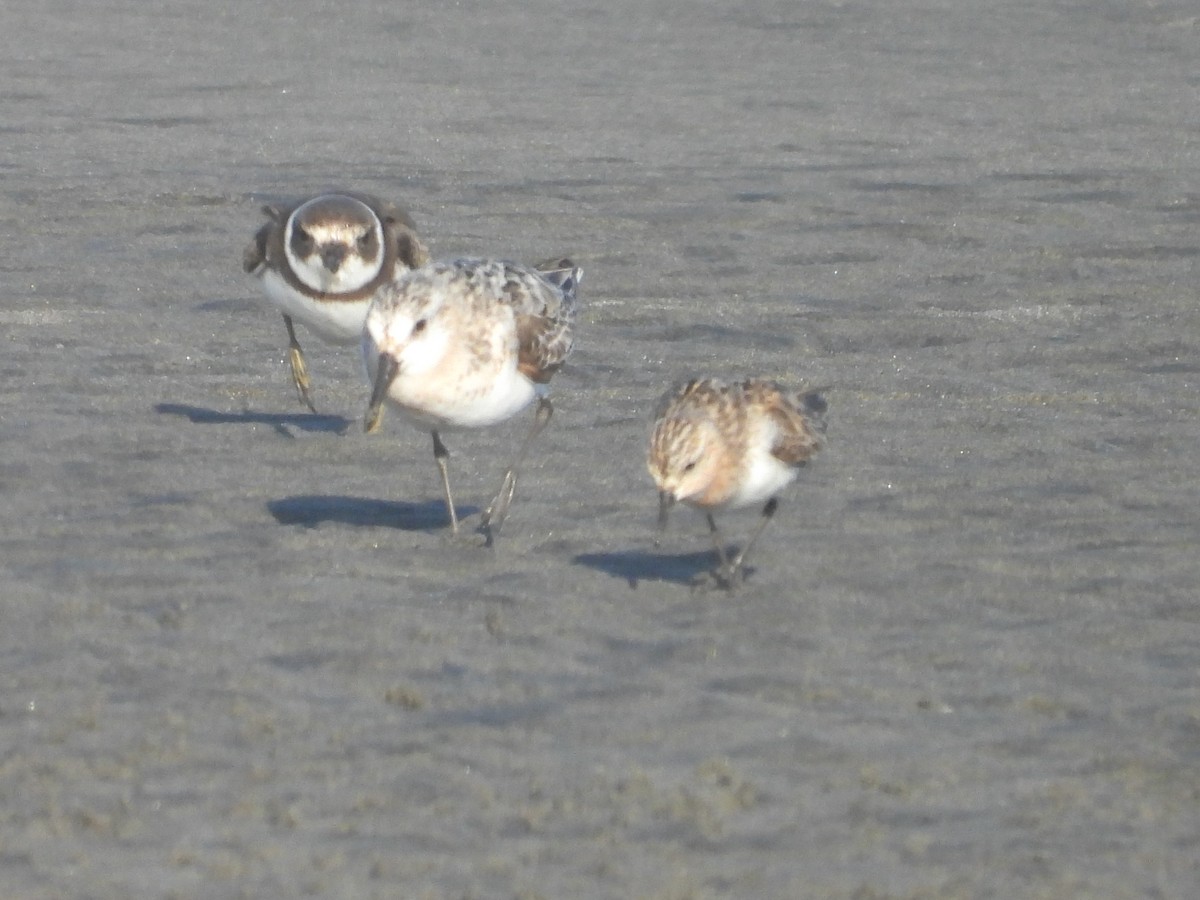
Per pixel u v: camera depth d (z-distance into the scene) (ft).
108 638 34.50
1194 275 65.77
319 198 51.60
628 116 94.68
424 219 72.33
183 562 38.86
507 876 25.94
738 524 41.65
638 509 42.83
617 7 130.00
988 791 28.81
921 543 40.50
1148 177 80.84
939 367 55.21
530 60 111.96
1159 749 30.35
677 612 36.45
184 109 95.25
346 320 50.88
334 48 115.34
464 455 47.01
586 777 29.09
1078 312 61.26
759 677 33.24
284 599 36.78
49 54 111.24
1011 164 83.46
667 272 65.36
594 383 53.42
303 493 43.86
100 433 47.78
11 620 35.32
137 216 71.56
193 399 51.57
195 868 26.03
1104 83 105.91
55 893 25.25
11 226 69.51
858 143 88.17
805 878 25.99
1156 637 35.27
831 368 55.11
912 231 71.61
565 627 35.55
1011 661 34.06
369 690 32.48
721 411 36.86
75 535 40.34
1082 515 42.27
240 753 29.73
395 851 26.58
